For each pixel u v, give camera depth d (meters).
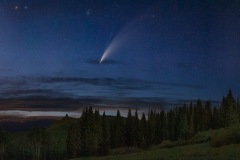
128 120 115.81
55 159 125.38
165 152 45.94
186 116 107.06
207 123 108.88
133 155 52.03
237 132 42.84
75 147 99.19
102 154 95.00
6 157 135.75
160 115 121.06
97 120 105.50
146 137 112.62
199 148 44.38
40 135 150.00
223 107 107.00
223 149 37.75
